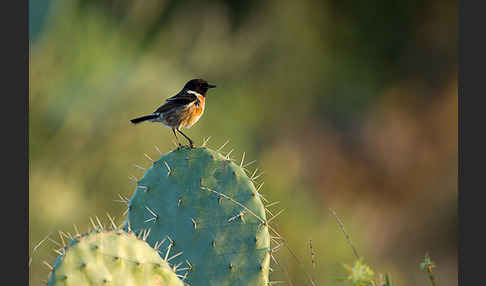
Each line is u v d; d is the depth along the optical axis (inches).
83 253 193.9
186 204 265.3
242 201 268.2
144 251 203.2
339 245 513.3
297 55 709.3
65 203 514.3
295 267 469.4
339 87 732.7
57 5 587.2
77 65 570.9
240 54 666.8
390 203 723.4
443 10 770.8
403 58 772.0
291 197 561.3
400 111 761.6
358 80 743.1
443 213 713.6
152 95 569.0
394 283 564.4
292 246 499.2
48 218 506.9
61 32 581.6
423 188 733.3
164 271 203.3
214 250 261.0
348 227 568.7
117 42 601.3
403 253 677.3
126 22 624.4
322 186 695.7
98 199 531.5
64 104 552.7
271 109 676.7
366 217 687.1
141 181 271.1
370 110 744.3
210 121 617.9
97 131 551.2
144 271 199.9
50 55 569.9
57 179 524.1
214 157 273.6
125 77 575.5
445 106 766.5
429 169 745.6
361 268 243.9
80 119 550.0
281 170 596.1
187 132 574.6
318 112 716.7
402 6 765.3
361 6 756.0
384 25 764.0
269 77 689.0
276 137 670.5
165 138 559.5
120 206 530.0
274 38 705.0
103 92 563.5
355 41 754.2
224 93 644.7
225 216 265.0
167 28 652.7
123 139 548.7
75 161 537.3
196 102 322.3
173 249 261.0
